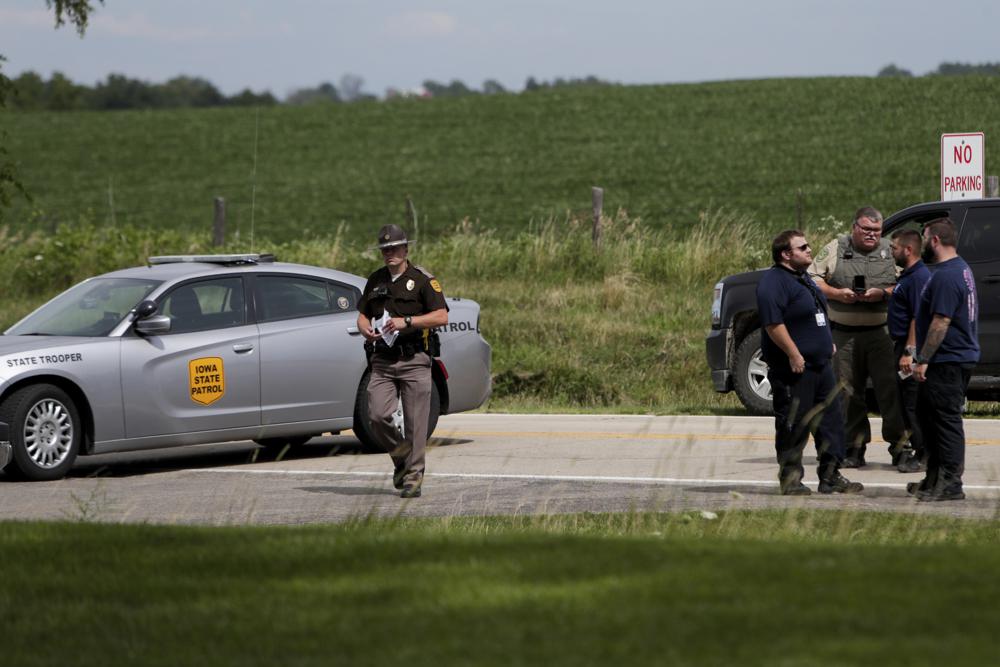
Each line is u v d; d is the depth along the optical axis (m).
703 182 173.38
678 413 60.97
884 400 41.66
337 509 35.69
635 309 84.81
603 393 69.81
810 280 36.06
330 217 170.25
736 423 54.84
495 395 70.62
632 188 174.38
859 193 155.62
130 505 36.81
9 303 95.00
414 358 37.22
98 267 100.69
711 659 17.06
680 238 99.56
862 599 19.69
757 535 29.77
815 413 35.56
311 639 18.56
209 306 45.19
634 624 18.66
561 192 176.62
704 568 22.03
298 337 46.09
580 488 38.34
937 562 22.39
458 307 49.66
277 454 48.88
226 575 22.58
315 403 46.38
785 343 35.53
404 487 37.28
